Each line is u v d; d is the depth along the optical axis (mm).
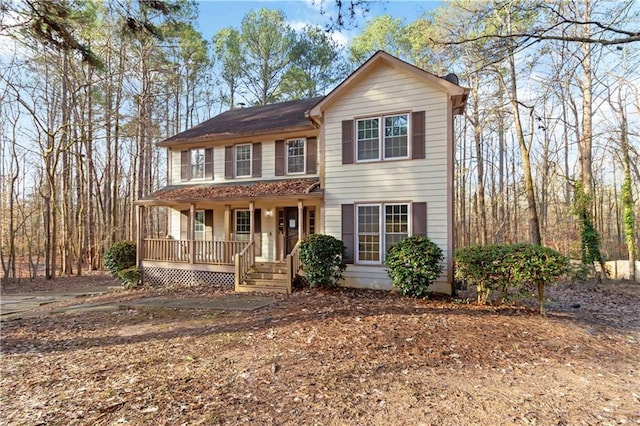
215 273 12789
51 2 8016
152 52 20812
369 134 11359
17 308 10359
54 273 17312
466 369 4820
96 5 14258
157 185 27188
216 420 3570
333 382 4434
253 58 24547
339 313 7926
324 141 11914
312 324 7113
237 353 5652
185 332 7094
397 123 11023
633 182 20250
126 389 4402
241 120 16156
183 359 5465
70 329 7750
